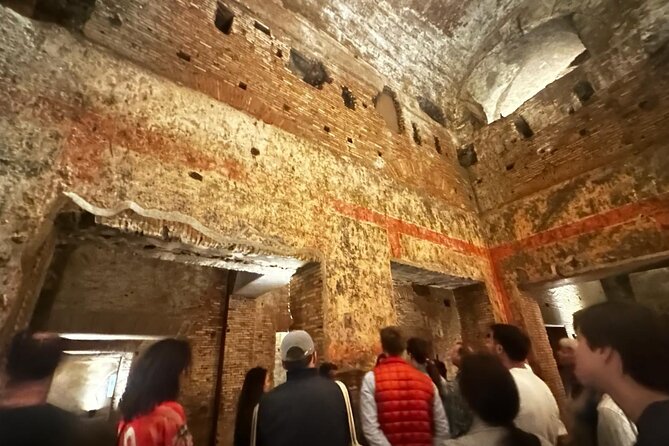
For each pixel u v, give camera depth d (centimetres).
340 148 577
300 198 472
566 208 650
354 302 470
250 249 397
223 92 458
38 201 286
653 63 591
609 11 686
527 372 227
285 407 191
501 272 718
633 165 580
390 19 777
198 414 588
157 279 619
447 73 911
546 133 716
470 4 822
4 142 286
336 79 652
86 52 361
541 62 970
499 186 772
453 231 699
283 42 588
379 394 243
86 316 535
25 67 318
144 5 427
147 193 343
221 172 407
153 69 404
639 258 545
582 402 195
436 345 752
